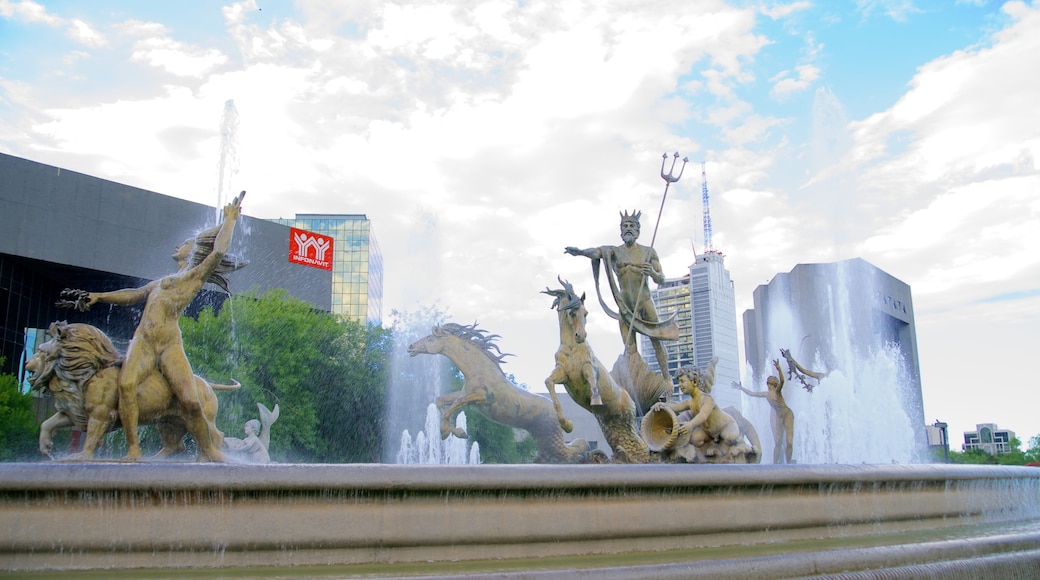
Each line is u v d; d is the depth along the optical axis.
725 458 11.73
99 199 52.97
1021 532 9.33
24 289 51.66
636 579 6.30
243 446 14.22
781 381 16.20
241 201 9.56
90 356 8.61
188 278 9.12
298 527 6.59
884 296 68.31
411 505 6.88
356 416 43.75
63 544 6.27
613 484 7.61
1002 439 117.00
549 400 14.34
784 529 8.73
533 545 7.24
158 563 6.36
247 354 39.44
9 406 39.38
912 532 9.56
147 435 19.03
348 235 90.88
